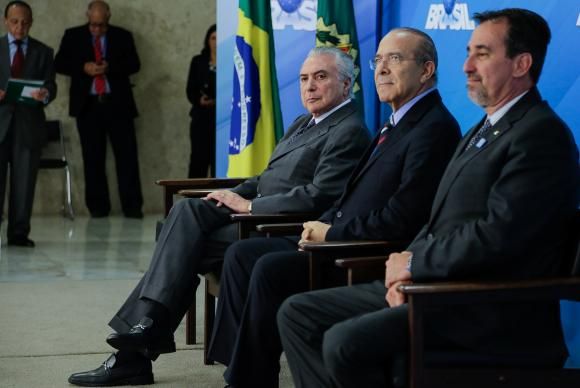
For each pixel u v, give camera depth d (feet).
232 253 13.29
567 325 12.60
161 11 37.50
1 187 28.32
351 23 17.46
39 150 28.63
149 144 37.78
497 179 9.82
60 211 36.83
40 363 15.20
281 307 10.69
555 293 9.09
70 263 25.23
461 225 10.02
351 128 14.10
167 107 37.83
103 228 33.01
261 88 18.54
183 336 17.35
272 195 14.38
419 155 11.89
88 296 20.67
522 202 9.39
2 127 28.09
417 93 12.37
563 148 9.56
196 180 16.60
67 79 36.45
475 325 9.52
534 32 10.03
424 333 9.52
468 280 9.27
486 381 9.28
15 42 28.66
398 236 11.78
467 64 10.25
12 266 24.70
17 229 28.40
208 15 37.78
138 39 37.45
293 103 19.11
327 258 11.55
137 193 36.17
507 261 9.51
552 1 12.55
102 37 35.29
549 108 9.98
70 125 36.70
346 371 9.53
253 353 12.21
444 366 9.34
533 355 9.53
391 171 12.15
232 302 13.24
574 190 9.55
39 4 36.50
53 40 36.73
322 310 10.45
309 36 18.95
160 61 37.65
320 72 14.40
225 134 21.04
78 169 36.88
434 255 9.66
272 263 12.26
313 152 14.43
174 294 13.62
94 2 34.94
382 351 9.52
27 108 28.30
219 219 14.26
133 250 27.76
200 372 14.84
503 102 10.19
